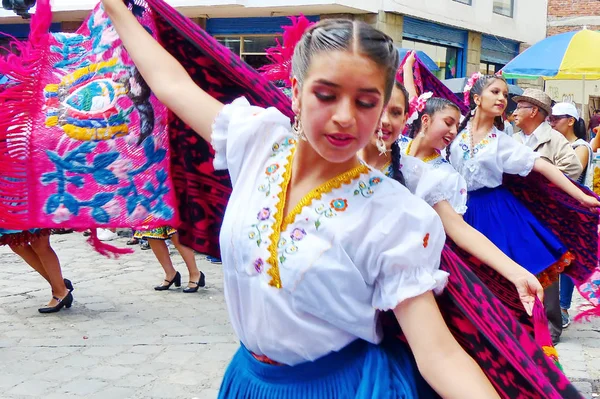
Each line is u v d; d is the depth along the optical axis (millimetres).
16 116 2635
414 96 4039
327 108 1682
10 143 2611
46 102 2674
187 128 2514
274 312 1839
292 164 1884
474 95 5055
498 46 16953
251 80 2346
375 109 1699
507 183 5164
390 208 1774
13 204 2617
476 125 5059
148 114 2615
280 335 1860
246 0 12656
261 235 1832
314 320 1831
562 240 5098
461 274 1915
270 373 1966
